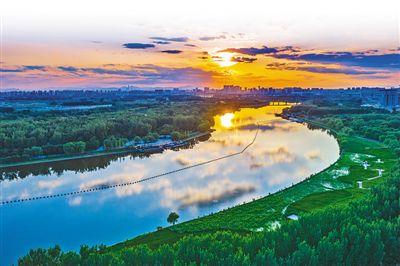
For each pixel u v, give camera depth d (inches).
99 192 6166.3
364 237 3031.5
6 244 4392.2
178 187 6250.0
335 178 6117.1
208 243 3112.7
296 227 3275.1
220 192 5900.6
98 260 2849.4
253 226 4242.1
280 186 6136.8
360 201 3986.2
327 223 3358.8
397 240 3174.2
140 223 4808.1
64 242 4402.1
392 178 4498.0
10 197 6028.5
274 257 2807.6
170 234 4119.1
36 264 2910.9
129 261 2854.3
